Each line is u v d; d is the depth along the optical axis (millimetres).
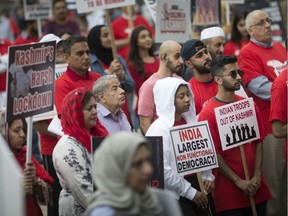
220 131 8016
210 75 8758
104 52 10797
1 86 12453
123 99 7887
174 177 7441
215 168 8016
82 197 6930
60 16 15594
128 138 4883
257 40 9438
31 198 6801
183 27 10797
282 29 13844
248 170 8156
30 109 6938
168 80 7613
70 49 8586
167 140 7508
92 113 7082
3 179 5098
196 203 7535
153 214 5000
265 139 9281
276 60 9500
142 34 11656
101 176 4895
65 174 6941
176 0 10680
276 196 9281
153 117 8867
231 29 12266
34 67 6957
